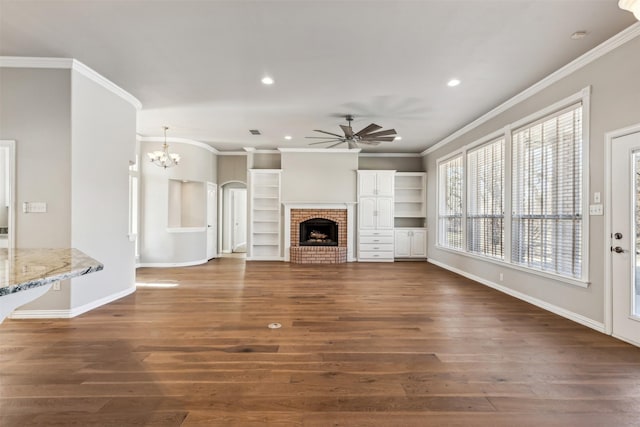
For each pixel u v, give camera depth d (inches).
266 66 138.3
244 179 328.2
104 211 156.4
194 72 144.6
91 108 146.8
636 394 79.4
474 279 218.4
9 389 80.7
